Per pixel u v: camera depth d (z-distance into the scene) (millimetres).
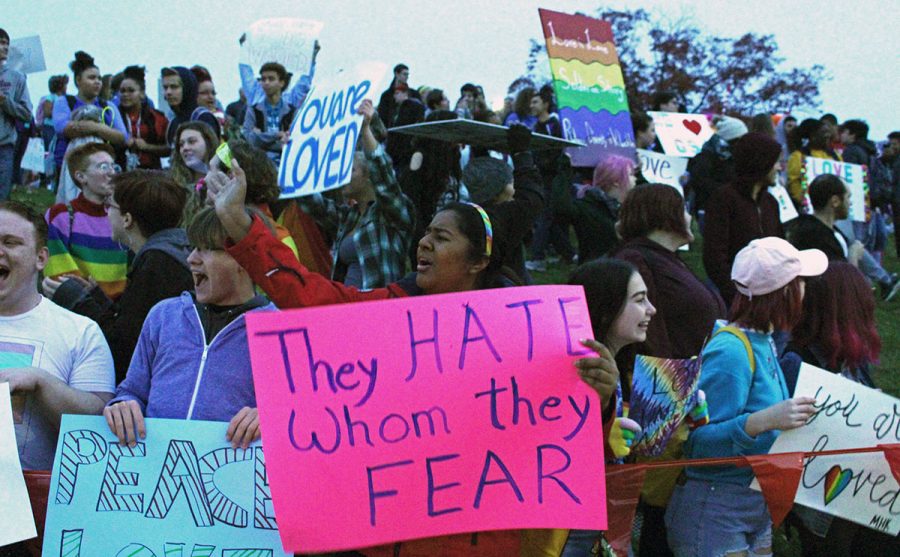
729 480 3781
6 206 3410
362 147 4961
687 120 10586
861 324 4398
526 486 2947
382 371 2922
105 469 3117
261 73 8273
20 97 10594
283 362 2867
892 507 3965
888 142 15109
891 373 8023
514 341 3006
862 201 11391
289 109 8266
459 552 2992
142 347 3402
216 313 3363
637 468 3539
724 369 3809
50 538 3059
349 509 2834
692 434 3812
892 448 3846
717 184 10336
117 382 3982
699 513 3814
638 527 4293
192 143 5980
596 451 2984
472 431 2943
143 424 3133
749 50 26375
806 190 11352
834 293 4387
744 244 6031
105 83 12664
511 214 4789
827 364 4410
